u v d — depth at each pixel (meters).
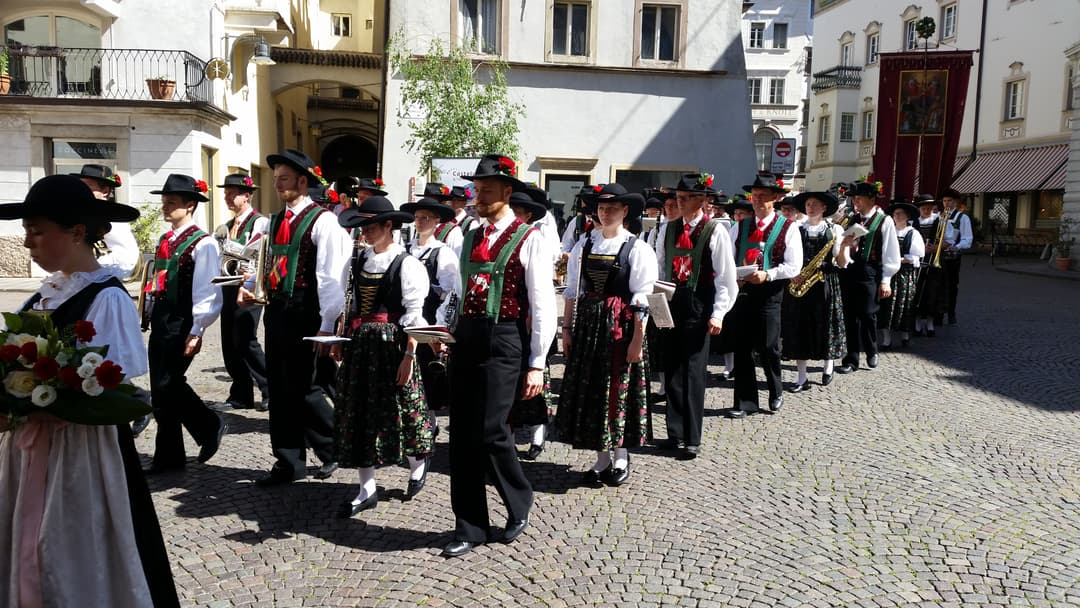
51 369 2.40
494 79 17.59
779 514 4.66
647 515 4.65
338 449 4.57
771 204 6.67
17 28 17.66
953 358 9.45
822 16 41.31
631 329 4.96
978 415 6.88
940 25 33.03
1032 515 4.66
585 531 4.41
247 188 6.97
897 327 10.16
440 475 5.33
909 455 5.77
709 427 6.51
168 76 17.80
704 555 4.11
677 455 5.80
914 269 10.09
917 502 4.85
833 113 38.31
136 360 2.81
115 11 17.52
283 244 4.89
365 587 3.74
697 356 5.70
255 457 5.62
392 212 4.59
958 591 3.73
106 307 2.76
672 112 18.67
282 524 4.46
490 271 4.07
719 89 18.77
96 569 2.59
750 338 6.77
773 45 46.78
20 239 16.83
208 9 17.94
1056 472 5.41
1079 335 11.04
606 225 5.00
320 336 4.75
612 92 18.44
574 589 3.73
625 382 4.99
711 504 4.82
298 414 5.06
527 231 4.09
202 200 5.30
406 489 5.02
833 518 4.60
